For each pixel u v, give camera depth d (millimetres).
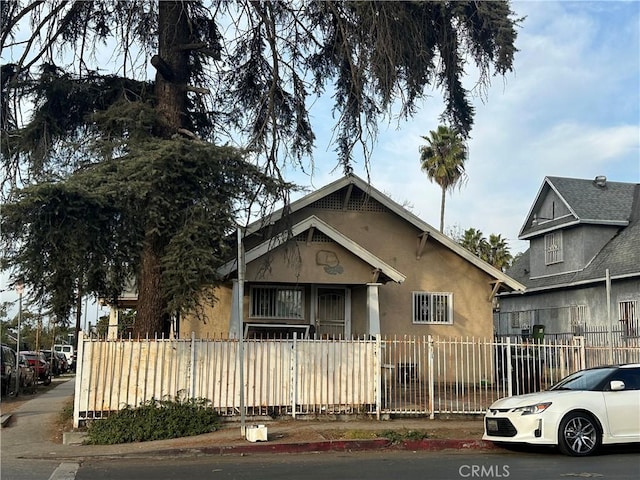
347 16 14109
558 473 9211
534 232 31344
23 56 15523
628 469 9562
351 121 15102
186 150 13648
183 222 13336
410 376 15312
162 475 9289
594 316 27359
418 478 8891
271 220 16766
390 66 13578
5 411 18219
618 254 26609
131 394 13031
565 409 10992
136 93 16391
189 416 12875
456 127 15594
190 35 16672
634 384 11469
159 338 14414
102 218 12414
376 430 12672
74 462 10633
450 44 14273
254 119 15844
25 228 12055
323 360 14227
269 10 14898
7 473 9594
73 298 12734
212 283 13594
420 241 21062
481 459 10703
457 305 21141
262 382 13852
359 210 20938
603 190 30094
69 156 14672
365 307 19859
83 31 16359
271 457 11039
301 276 17500
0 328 45344
